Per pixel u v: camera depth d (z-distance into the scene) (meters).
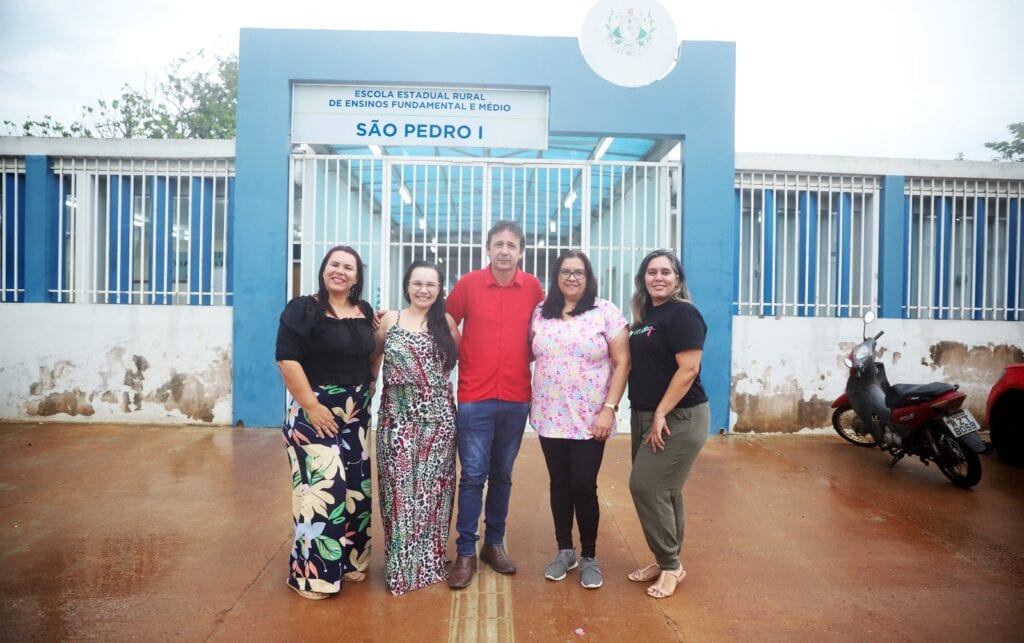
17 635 2.70
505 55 6.74
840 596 3.20
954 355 7.00
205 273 7.10
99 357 6.77
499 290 3.40
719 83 6.79
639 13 6.75
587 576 3.25
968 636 2.81
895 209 7.06
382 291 7.00
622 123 6.76
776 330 6.88
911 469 5.56
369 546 3.38
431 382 3.25
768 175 7.08
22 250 7.07
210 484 4.86
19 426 6.62
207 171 6.96
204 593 3.12
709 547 3.83
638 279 3.33
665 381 3.16
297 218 6.93
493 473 3.46
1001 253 7.32
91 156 6.89
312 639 2.72
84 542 3.72
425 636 2.77
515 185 7.57
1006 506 4.58
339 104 6.82
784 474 5.39
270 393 6.69
